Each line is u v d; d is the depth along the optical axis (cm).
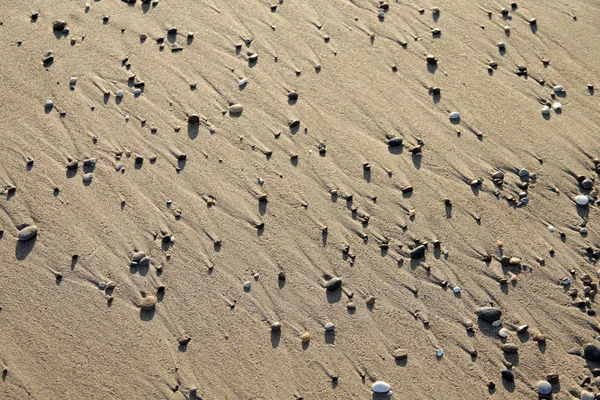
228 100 1947
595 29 2119
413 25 2138
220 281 1612
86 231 1695
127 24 2141
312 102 1941
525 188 1761
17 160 1827
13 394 1459
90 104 1942
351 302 1578
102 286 1608
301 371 1483
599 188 1759
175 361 1498
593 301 1577
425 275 1620
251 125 1892
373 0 2212
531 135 1862
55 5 2202
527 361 1489
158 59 2048
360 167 1806
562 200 1744
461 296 1587
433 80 1992
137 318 1562
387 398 1445
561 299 1579
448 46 2080
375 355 1502
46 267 1641
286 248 1664
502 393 1451
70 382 1475
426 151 1834
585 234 1681
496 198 1747
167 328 1546
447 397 1444
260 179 1780
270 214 1722
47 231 1695
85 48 2077
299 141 1858
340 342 1522
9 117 1919
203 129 1886
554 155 1819
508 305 1570
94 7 2191
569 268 1627
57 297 1596
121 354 1511
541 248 1658
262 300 1584
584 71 2009
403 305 1573
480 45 2083
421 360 1495
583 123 1888
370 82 1989
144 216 1720
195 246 1670
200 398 1451
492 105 1931
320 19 2158
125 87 1978
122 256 1655
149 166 1812
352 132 1878
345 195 1753
